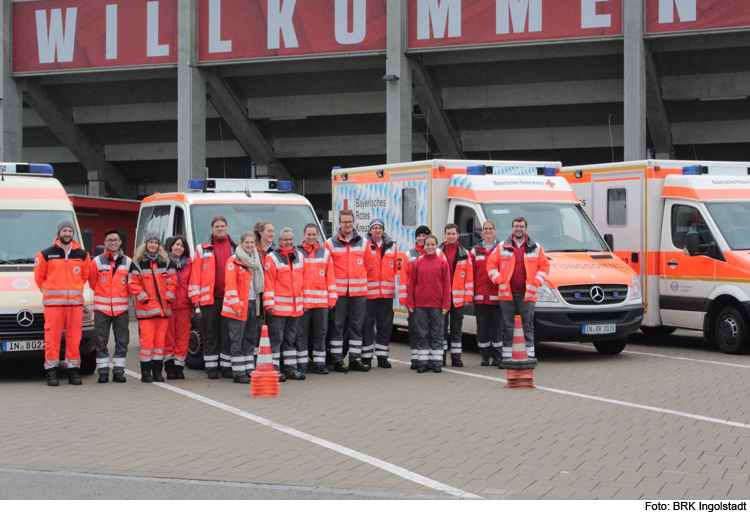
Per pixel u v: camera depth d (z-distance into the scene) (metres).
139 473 6.55
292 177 33.72
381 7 24.48
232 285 10.87
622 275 13.15
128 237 26.31
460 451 7.29
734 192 14.14
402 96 24.55
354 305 12.01
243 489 6.11
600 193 15.28
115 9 27.17
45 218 12.21
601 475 6.49
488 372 11.96
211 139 32.28
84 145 33.00
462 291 12.15
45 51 28.06
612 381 11.05
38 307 11.09
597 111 26.94
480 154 30.28
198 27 26.42
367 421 8.58
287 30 25.48
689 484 6.23
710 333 13.86
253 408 9.31
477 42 23.81
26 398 9.98
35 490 6.08
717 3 21.73
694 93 24.97
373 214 15.31
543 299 12.74
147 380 11.20
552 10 23.12
